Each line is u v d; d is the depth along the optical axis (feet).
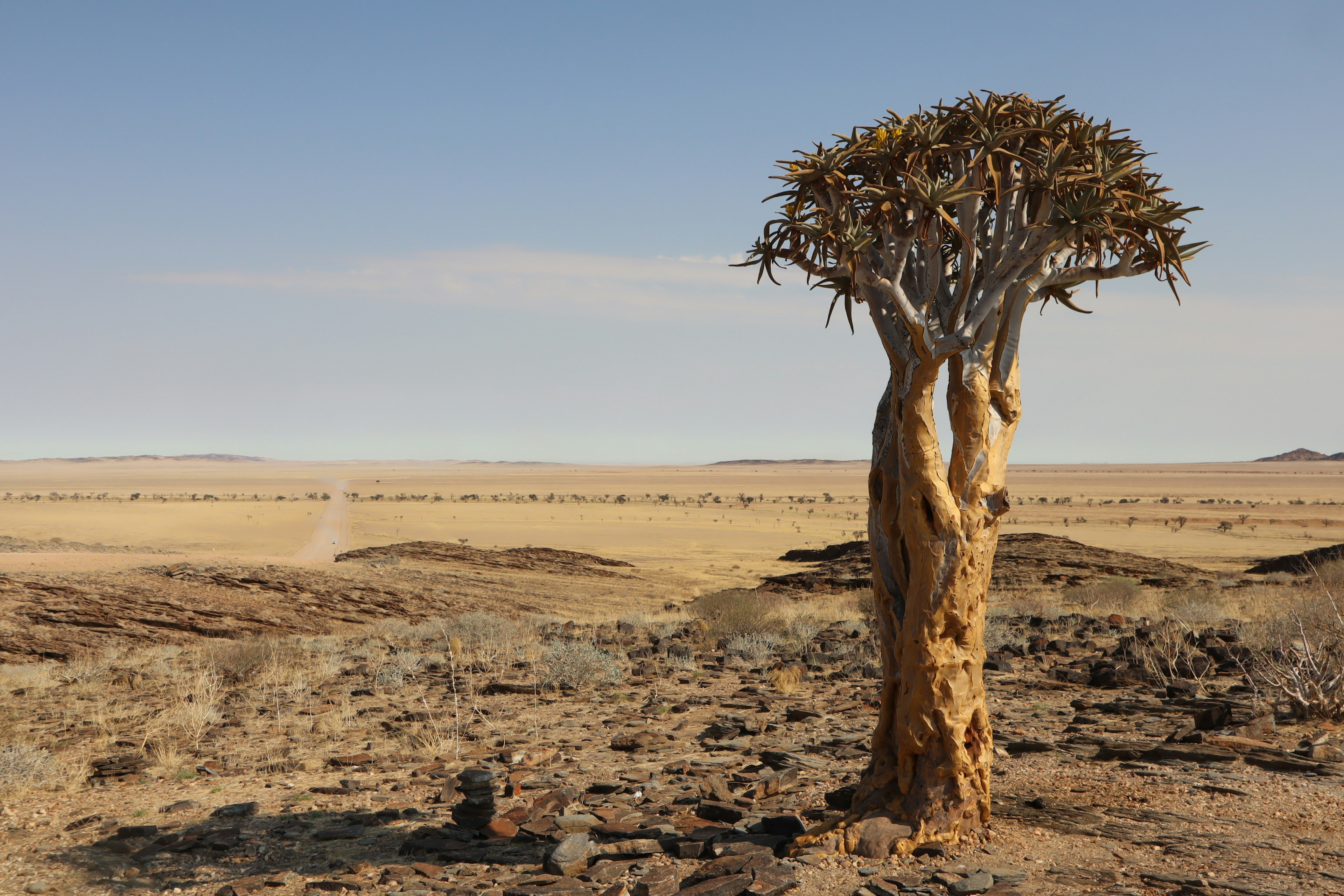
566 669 50.75
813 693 46.37
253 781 30.01
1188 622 70.85
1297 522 352.08
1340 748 25.86
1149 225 17.44
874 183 18.90
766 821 20.88
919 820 18.74
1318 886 15.94
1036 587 122.11
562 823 21.99
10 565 99.09
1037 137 18.02
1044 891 16.16
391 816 24.76
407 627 90.22
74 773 30.76
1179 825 19.79
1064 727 33.58
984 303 17.61
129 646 75.66
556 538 274.57
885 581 19.67
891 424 19.48
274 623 88.69
